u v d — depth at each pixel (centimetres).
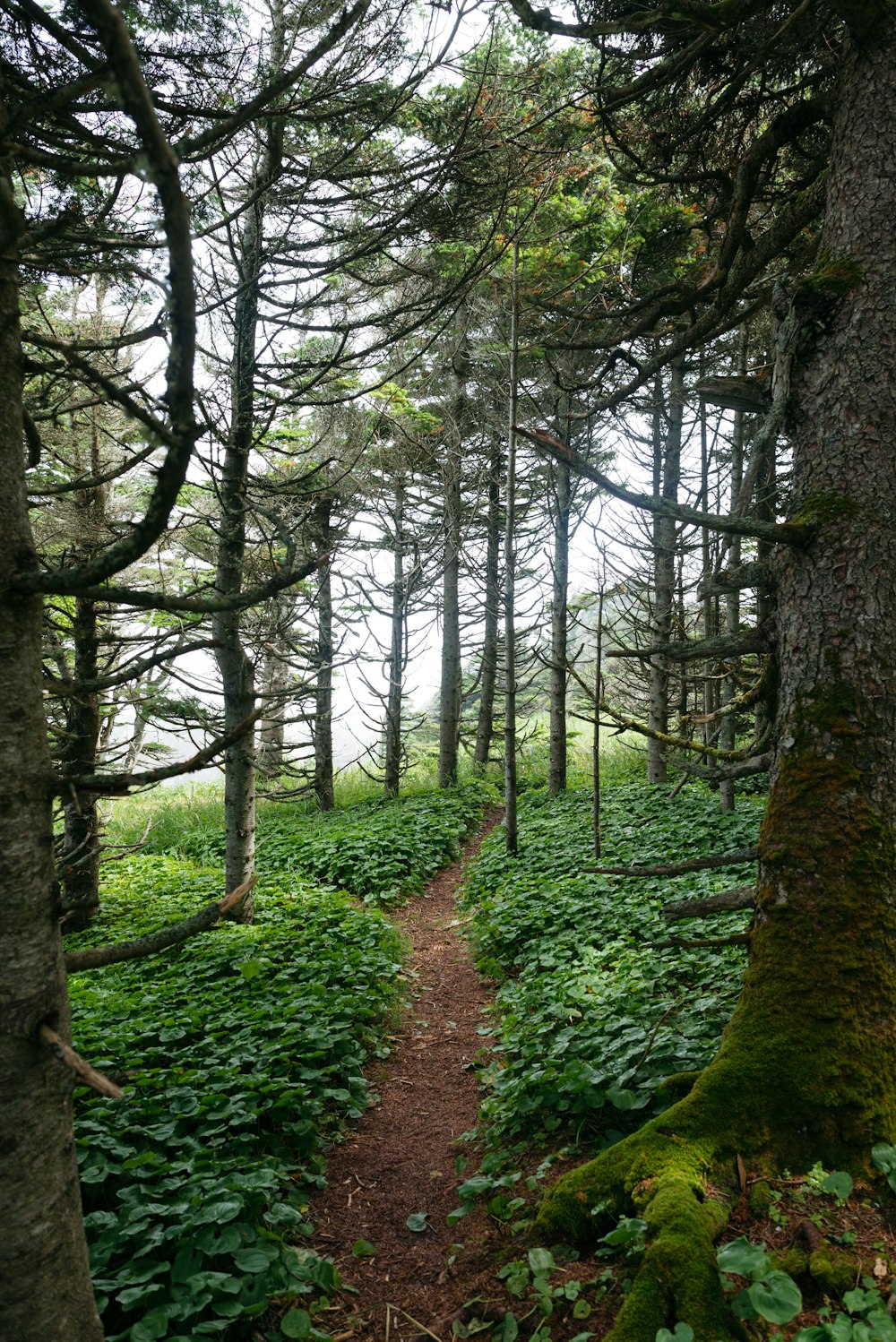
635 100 454
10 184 172
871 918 306
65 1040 186
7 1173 174
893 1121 288
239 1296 295
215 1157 382
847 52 360
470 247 920
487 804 1670
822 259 355
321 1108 448
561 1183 318
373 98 470
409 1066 548
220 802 1853
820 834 318
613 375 1131
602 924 690
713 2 345
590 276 938
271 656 809
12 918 176
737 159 516
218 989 617
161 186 124
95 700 771
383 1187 403
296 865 1148
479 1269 318
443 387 1606
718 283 473
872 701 319
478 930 800
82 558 699
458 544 1568
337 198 530
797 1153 289
